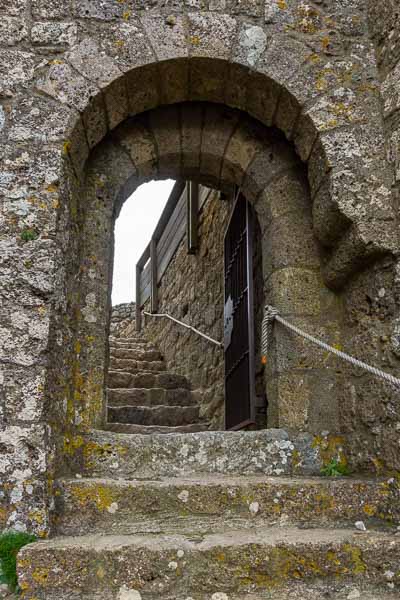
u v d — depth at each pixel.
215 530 2.28
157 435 2.74
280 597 1.97
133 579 1.95
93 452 2.64
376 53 2.94
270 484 2.40
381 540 2.08
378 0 2.93
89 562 1.95
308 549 2.04
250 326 3.60
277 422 2.87
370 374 2.61
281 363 2.90
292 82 2.86
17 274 2.40
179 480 2.49
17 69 2.71
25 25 2.79
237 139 3.21
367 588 2.02
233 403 4.13
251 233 3.77
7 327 2.33
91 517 2.28
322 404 2.85
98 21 2.84
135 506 2.32
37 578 1.92
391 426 2.44
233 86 2.98
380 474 2.49
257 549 2.02
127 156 3.13
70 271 2.69
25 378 2.27
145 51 2.82
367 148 2.77
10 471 2.18
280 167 3.17
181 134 3.20
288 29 2.94
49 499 2.20
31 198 2.50
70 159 2.71
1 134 2.60
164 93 3.01
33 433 2.22
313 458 2.76
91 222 2.99
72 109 2.68
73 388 2.71
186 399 5.66
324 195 2.79
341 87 2.87
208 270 5.70
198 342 5.89
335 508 2.38
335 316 2.97
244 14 2.94
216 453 2.71
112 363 7.06
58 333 2.46
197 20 2.89
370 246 2.60
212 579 1.98
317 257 3.05
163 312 8.06
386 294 2.57
